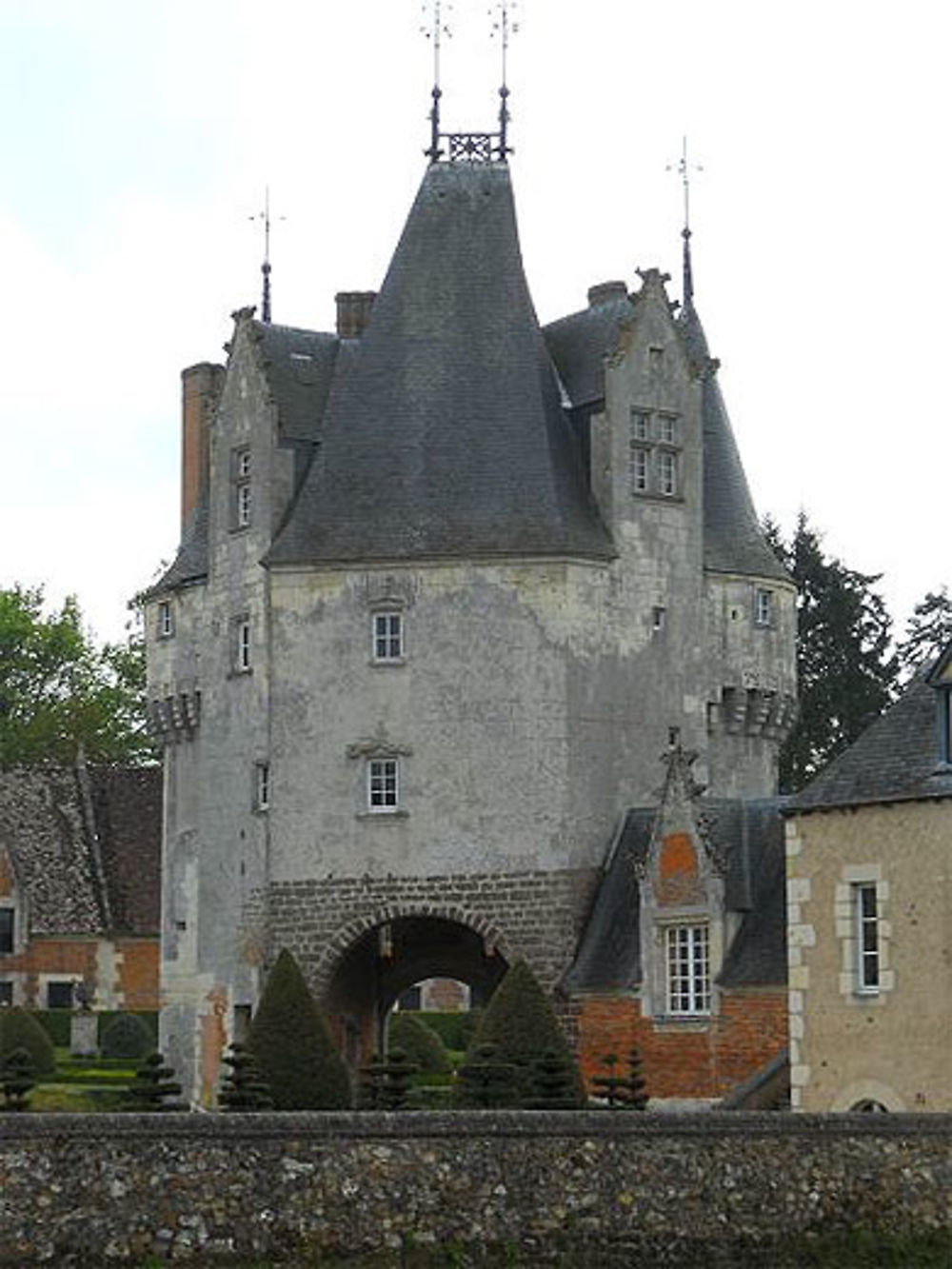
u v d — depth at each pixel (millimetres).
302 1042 53219
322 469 64875
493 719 62156
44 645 118938
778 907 55281
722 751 66000
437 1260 33719
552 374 65750
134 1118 32438
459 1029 89000
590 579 62844
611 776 62500
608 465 63750
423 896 61875
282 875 63125
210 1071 65062
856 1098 45781
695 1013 56062
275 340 66312
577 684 62219
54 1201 31781
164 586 68625
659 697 63750
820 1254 36219
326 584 63500
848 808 46406
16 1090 39406
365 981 64625
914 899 45156
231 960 64625
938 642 94625
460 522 63125
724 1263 35531
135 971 92438
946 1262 36938
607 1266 34719
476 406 64562
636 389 64375
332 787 62844
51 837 94312
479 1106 48688
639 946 57969
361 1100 54438
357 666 63000
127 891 93562
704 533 65875
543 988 60469
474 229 66750
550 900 61031
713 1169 35781
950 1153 37812
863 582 94688
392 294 66375
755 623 66500
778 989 53906
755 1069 54219
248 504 65500
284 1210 33062
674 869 56719
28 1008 88750
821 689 92688
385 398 65125
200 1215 32562
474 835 61812
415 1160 33938
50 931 91812
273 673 63781
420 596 62844
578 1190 34812
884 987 45469
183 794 67938
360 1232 33406
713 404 68438
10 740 113875
